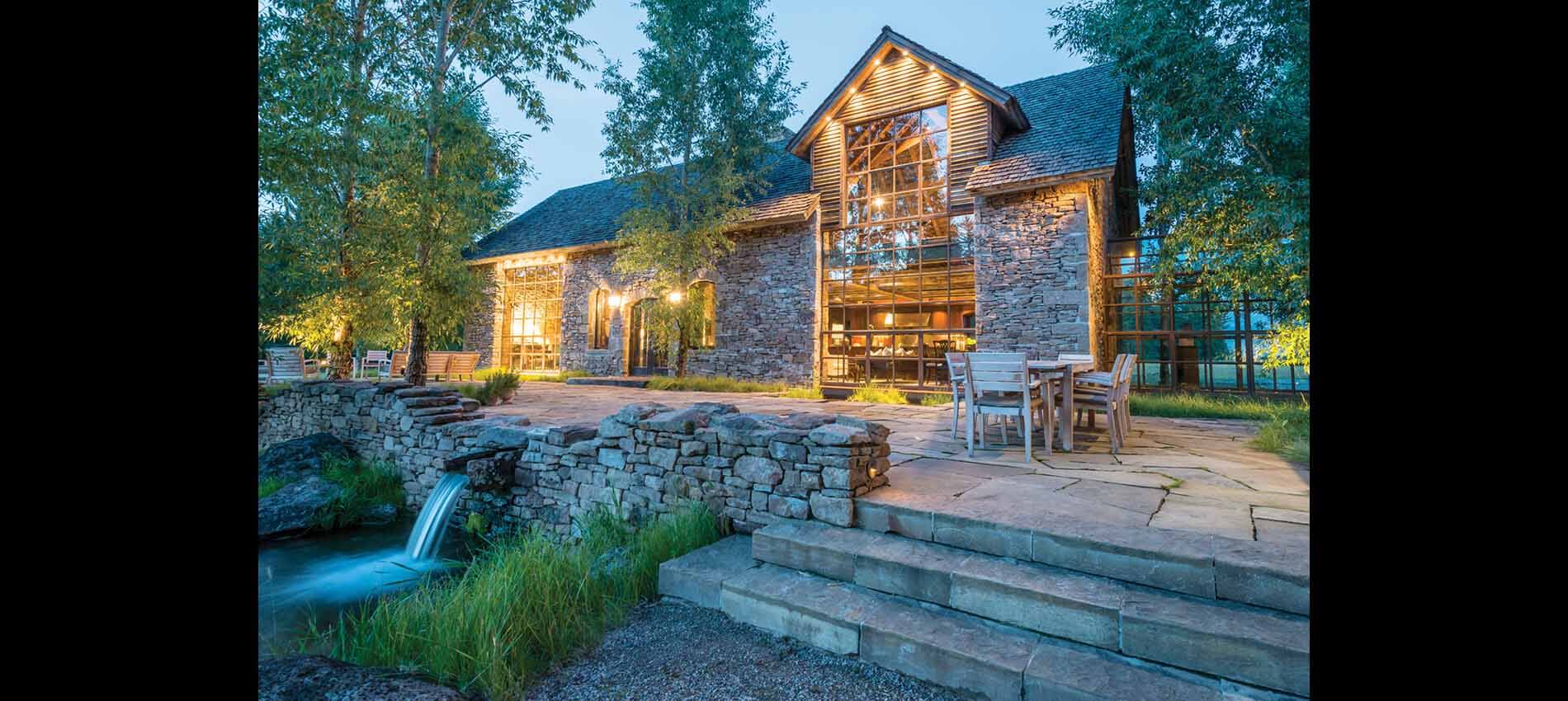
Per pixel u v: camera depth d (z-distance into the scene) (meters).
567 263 16.95
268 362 9.80
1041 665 2.21
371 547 5.17
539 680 2.46
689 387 12.27
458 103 8.84
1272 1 7.47
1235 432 6.16
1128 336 11.16
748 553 3.48
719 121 13.15
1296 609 2.20
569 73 9.66
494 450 5.51
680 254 12.48
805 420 3.97
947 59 11.51
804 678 2.45
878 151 12.83
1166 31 8.01
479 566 3.71
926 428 6.44
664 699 2.33
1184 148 7.99
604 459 4.72
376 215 8.31
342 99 7.70
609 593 3.25
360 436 6.91
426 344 8.97
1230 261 8.16
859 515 3.32
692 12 12.46
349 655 2.72
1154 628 2.18
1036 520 2.87
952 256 11.83
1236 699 1.99
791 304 13.09
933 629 2.49
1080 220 10.11
